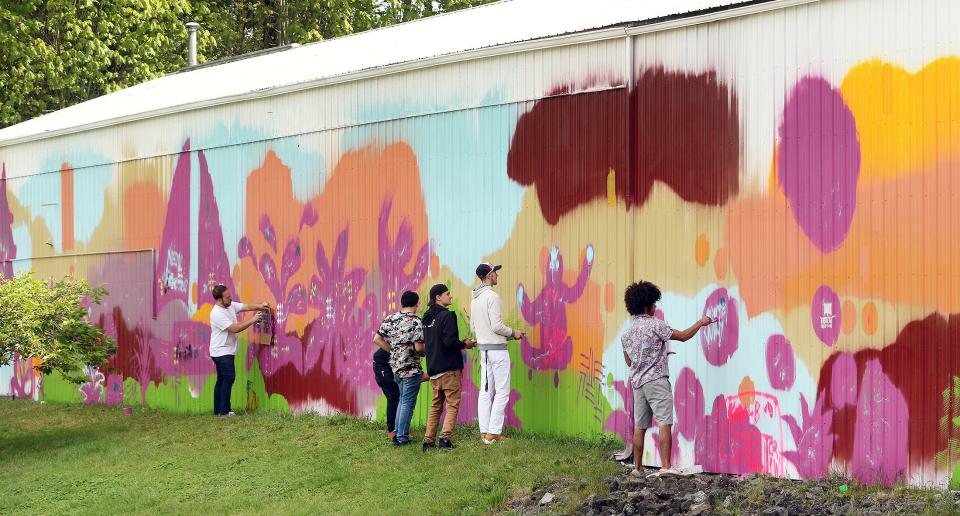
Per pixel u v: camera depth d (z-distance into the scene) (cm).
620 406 1101
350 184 1393
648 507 889
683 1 1122
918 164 905
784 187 978
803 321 964
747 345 998
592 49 1134
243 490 1117
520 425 1196
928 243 898
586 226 1138
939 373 888
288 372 1473
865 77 934
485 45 1260
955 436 880
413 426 1301
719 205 1021
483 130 1240
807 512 852
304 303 1452
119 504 1107
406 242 1323
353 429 1317
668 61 1064
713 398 1019
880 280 921
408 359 1192
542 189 1179
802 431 960
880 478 913
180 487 1158
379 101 1357
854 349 934
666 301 1058
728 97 1017
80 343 1466
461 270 1261
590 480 978
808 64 966
